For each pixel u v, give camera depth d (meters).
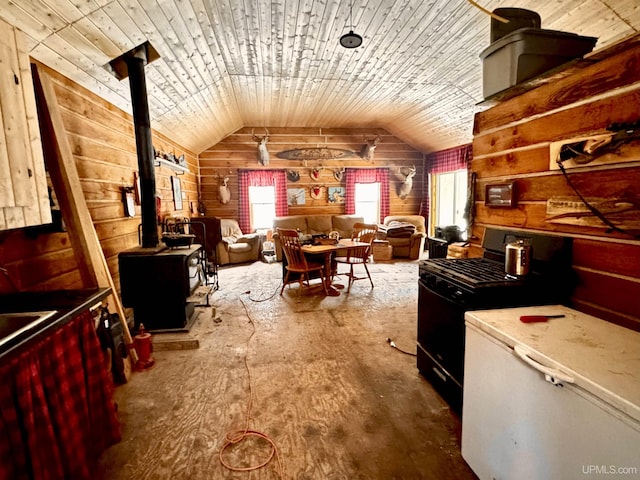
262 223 7.03
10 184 1.35
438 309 1.91
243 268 5.71
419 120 5.84
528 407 1.06
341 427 1.73
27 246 1.95
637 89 1.23
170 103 3.83
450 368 1.80
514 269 1.67
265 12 2.76
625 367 0.92
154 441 1.64
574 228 1.54
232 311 3.53
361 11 2.80
